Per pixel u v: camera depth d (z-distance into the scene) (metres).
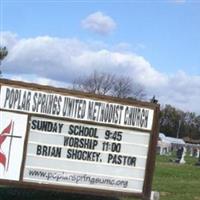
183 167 30.94
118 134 12.70
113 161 12.70
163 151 74.06
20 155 12.11
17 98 12.06
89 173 12.55
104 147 12.62
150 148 12.85
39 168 12.26
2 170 12.03
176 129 144.38
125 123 12.72
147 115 12.86
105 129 12.61
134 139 12.81
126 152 12.77
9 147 12.05
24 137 12.12
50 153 12.30
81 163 12.50
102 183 12.63
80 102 12.43
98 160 12.59
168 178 21.03
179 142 100.06
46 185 12.27
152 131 12.86
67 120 12.36
